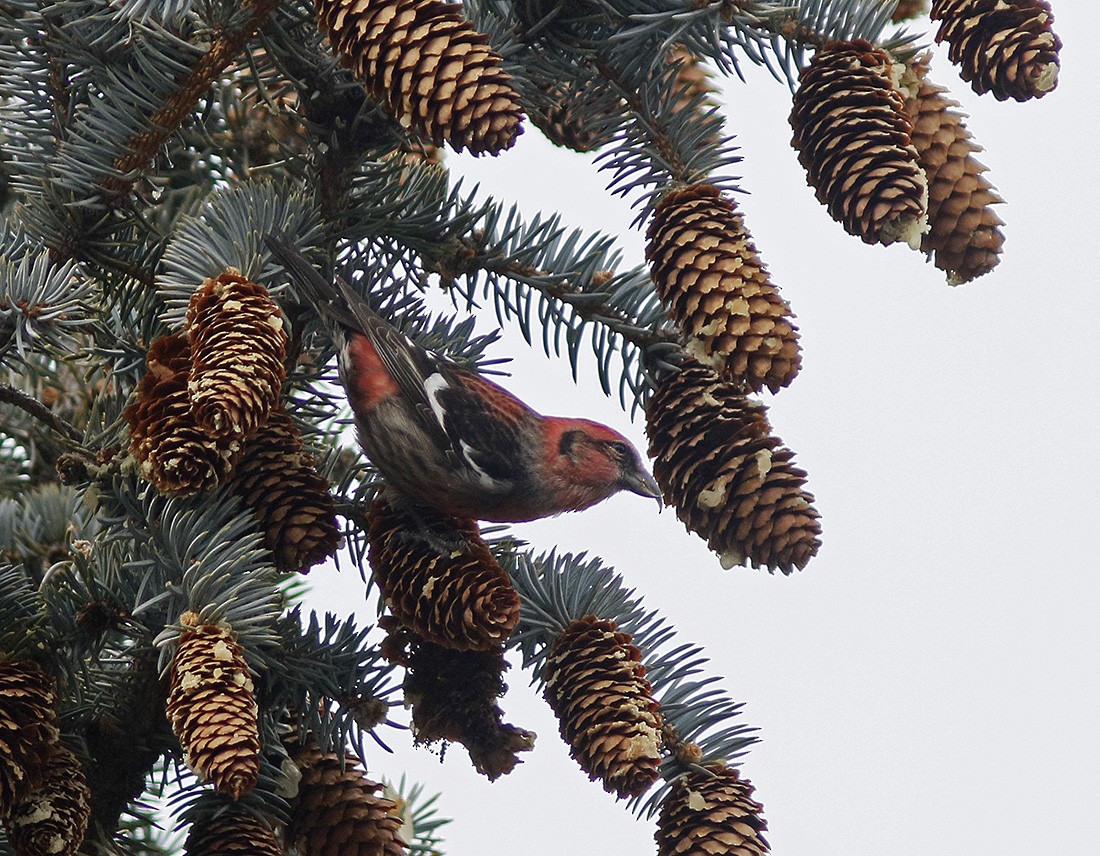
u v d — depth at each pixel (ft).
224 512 18.11
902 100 19.20
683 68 21.34
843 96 18.95
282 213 19.77
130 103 19.97
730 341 18.62
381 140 20.39
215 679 15.81
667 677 20.02
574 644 18.89
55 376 23.90
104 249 20.75
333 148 20.31
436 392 22.57
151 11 18.88
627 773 18.07
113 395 21.42
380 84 17.43
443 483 23.00
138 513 18.37
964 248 19.57
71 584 18.06
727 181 20.86
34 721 16.61
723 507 19.51
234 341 16.94
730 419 19.63
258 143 23.11
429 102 17.15
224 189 20.42
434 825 21.48
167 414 17.07
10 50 20.15
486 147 17.20
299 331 21.04
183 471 16.76
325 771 18.33
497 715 19.03
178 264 18.58
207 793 17.99
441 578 18.54
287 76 19.77
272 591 17.28
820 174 19.08
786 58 20.08
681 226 19.06
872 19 19.70
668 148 21.02
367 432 22.34
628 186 21.42
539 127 22.47
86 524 20.99
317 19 18.60
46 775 16.76
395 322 23.56
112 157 20.01
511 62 20.49
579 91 21.30
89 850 18.33
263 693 18.42
